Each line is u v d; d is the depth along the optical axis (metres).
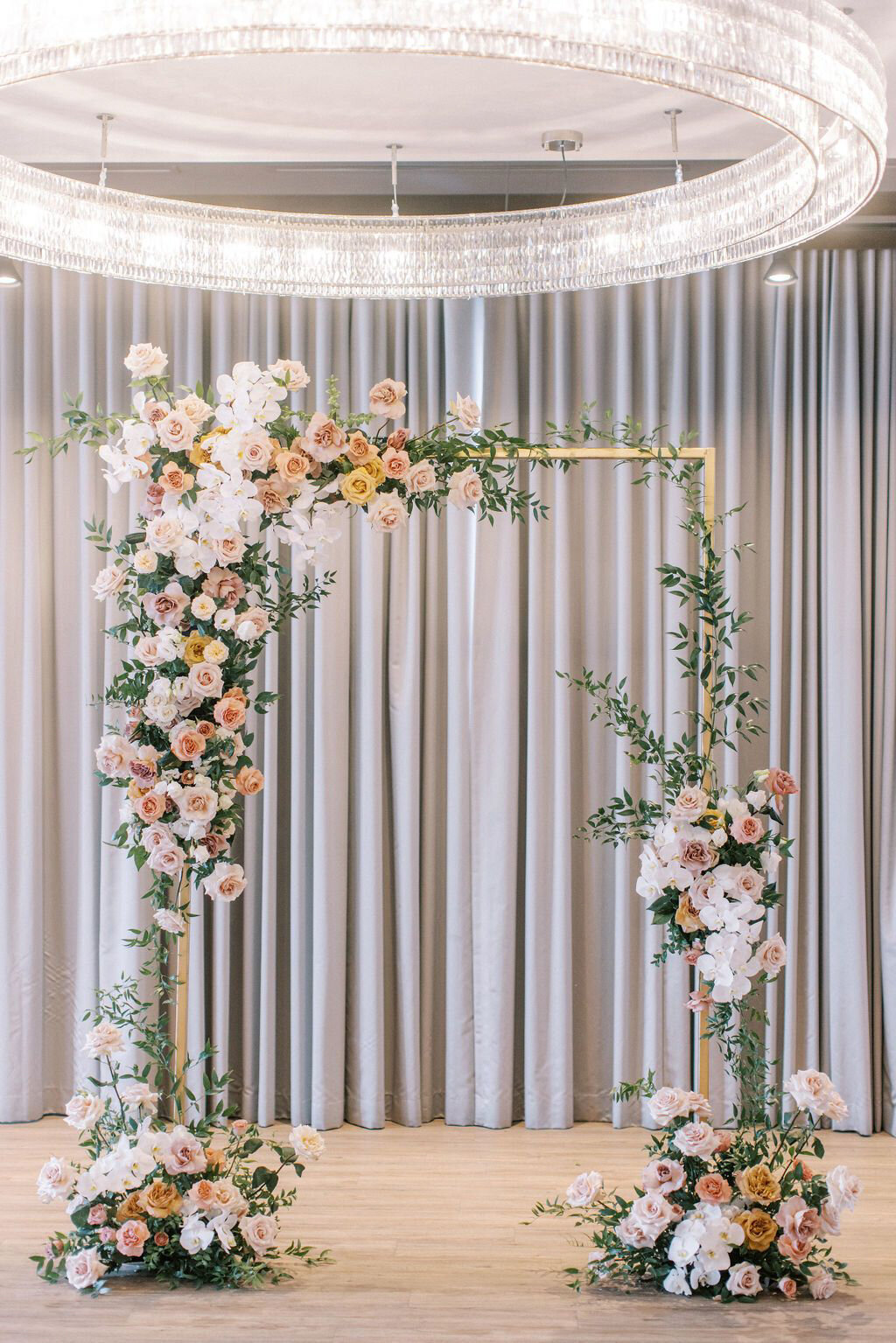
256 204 4.75
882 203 4.61
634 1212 3.32
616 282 3.60
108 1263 3.31
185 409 3.45
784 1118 4.75
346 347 4.92
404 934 4.81
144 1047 3.52
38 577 4.81
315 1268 3.45
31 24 2.13
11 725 4.81
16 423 4.85
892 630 4.82
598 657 4.88
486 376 4.83
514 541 4.82
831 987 4.78
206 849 3.42
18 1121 4.76
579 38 2.11
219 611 3.40
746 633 4.88
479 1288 3.32
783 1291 3.26
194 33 2.10
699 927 3.44
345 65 3.47
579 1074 4.89
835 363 4.84
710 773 3.72
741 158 4.13
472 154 4.12
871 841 4.84
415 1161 4.41
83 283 4.84
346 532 4.82
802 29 2.26
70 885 4.87
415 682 4.81
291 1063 4.80
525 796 4.88
